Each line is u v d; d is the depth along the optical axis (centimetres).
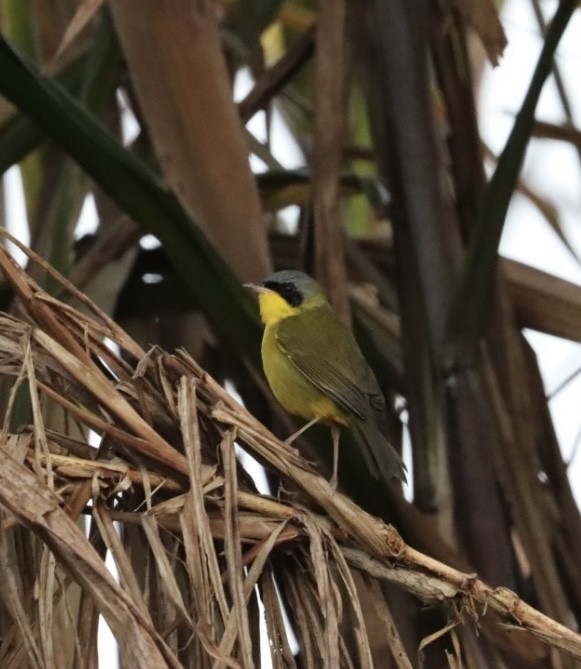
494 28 804
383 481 727
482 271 765
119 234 832
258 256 769
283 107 1207
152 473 557
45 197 829
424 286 805
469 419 771
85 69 870
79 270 822
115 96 970
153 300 870
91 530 552
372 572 581
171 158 776
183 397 551
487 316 816
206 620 495
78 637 514
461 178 864
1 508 511
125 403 554
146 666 455
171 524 545
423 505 767
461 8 810
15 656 520
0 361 555
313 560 536
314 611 554
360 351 817
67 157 809
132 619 461
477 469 765
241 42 908
